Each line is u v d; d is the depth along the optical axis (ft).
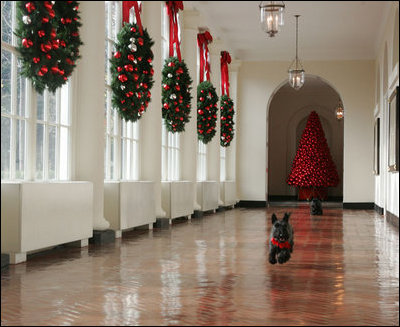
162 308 18.16
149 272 24.76
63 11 28.48
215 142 69.05
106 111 38.86
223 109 70.59
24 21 26.35
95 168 34.32
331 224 52.03
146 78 39.50
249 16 62.69
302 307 18.48
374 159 76.07
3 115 27.37
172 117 48.39
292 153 111.24
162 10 51.49
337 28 67.72
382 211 65.10
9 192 26.17
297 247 34.60
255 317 17.12
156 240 36.99
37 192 27.32
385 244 36.29
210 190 63.36
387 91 58.44
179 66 48.29
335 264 27.73
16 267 25.59
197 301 19.21
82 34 34.12
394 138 50.03
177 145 56.13
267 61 81.71
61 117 32.89
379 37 69.51
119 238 37.76
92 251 31.14
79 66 34.19
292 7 58.85
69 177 33.78
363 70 79.56
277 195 111.65
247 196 82.02
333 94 109.91
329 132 110.93
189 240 37.17
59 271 24.66
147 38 39.65
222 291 20.92
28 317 16.85
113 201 37.47
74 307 18.13
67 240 30.35
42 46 26.66
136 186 40.24
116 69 38.42
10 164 28.12
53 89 28.25
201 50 60.70
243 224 50.19
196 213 57.62
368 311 18.01
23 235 26.27
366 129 79.30
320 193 98.17
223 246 34.24
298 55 80.69
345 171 79.46
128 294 20.16
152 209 43.75
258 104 81.92
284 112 111.34
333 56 79.82
